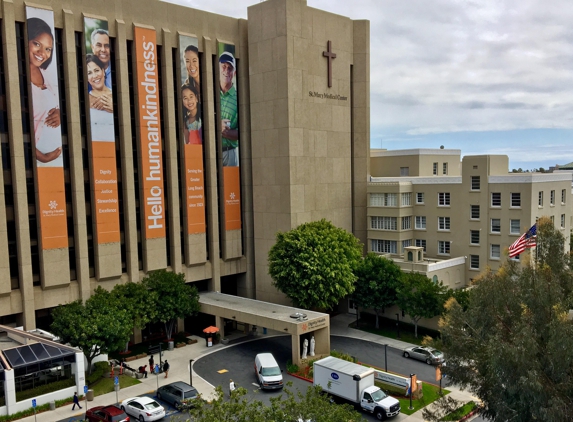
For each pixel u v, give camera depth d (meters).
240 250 66.19
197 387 43.59
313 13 64.31
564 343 24.70
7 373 38.09
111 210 53.00
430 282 56.00
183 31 59.06
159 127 56.62
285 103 61.44
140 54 54.78
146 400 37.75
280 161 62.72
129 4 54.31
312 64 64.50
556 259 29.48
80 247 50.94
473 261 66.38
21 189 47.34
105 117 52.28
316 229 57.38
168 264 59.28
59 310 45.56
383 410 37.34
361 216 72.81
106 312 45.50
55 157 49.09
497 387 27.38
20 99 47.34
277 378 43.12
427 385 44.12
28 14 46.97
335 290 54.44
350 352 53.00
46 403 39.72
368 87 71.94
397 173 83.94
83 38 50.84
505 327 29.33
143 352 52.72
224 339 55.81
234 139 64.62
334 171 68.25
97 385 44.19
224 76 62.94
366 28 71.19
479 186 65.31
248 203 66.50
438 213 69.00
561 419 23.69
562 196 68.38
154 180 56.34
